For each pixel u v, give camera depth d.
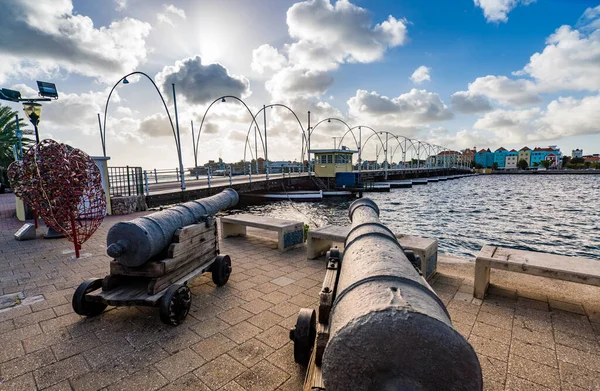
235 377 2.83
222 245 7.62
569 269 3.90
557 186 65.19
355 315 1.57
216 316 3.99
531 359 3.04
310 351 2.90
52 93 11.35
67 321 3.88
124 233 3.72
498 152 176.25
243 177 39.75
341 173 42.72
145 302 3.60
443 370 1.43
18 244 8.01
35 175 6.20
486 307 4.14
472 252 14.67
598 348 3.20
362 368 1.50
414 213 28.31
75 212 6.86
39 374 2.88
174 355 3.16
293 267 5.95
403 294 1.66
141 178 15.76
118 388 2.70
